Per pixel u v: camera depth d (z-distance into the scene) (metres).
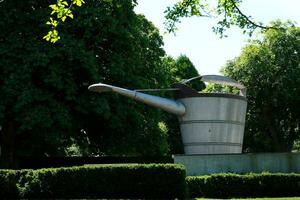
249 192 20.03
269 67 47.00
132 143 32.56
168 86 35.75
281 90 46.50
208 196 19.98
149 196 18.61
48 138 27.03
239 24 18.09
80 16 27.59
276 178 20.23
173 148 59.53
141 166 18.83
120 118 29.12
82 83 28.05
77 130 30.64
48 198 18.80
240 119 25.02
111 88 23.45
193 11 18.61
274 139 49.34
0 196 18.81
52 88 27.08
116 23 28.50
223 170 22.98
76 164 31.56
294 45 47.19
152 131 34.38
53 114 26.19
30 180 18.97
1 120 26.25
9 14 26.83
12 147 28.86
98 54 29.52
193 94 24.62
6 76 26.19
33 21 27.31
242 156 23.12
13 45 26.08
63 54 26.48
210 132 24.23
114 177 18.84
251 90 47.25
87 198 18.66
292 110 47.94
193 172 23.00
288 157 23.36
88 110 27.67
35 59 25.70
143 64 34.03
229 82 25.16
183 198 18.55
